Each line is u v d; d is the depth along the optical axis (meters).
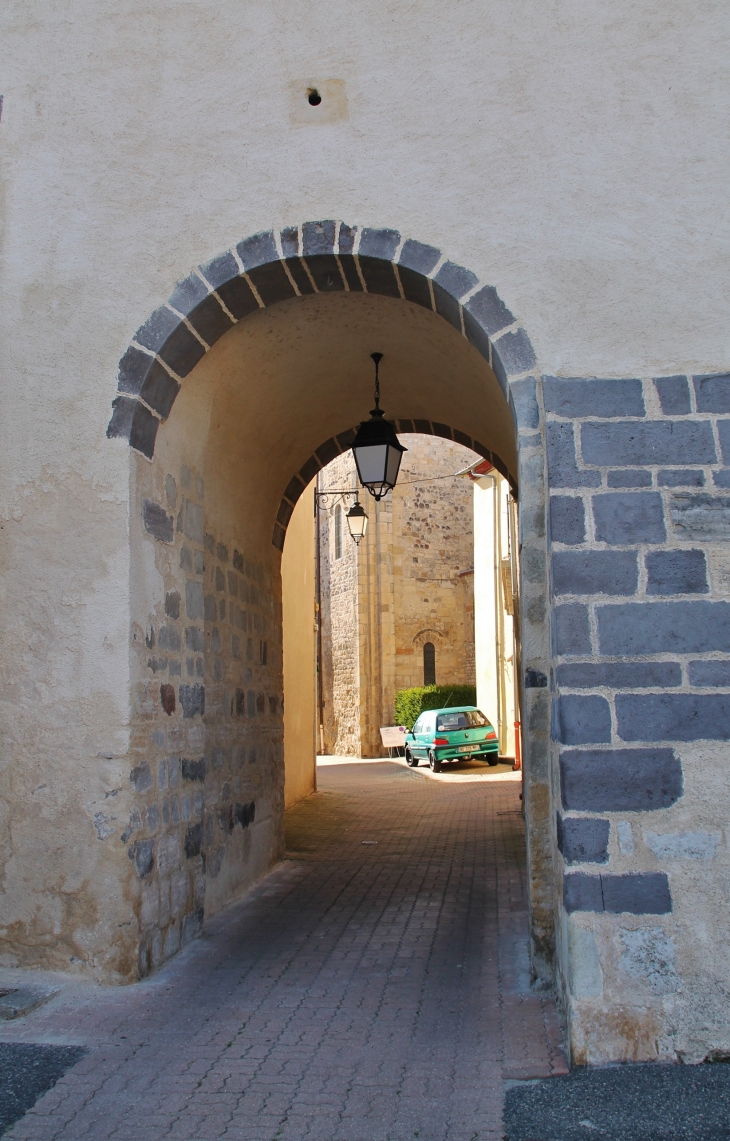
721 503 4.29
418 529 27.36
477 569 21.33
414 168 4.92
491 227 4.78
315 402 7.80
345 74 5.09
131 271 5.16
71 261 5.21
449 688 25.23
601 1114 3.37
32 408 5.13
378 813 12.25
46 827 4.84
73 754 4.86
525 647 4.64
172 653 5.53
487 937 5.69
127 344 5.11
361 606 26.52
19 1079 3.72
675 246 4.61
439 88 4.97
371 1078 3.71
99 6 5.40
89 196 5.25
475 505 21.48
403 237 4.87
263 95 5.16
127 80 5.31
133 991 4.70
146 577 5.19
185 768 5.65
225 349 5.89
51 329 5.18
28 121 5.37
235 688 7.14
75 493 5.04
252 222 5.07
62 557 5.00
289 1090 3.62
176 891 5.42
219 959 5.30
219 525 6.81
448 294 4.79
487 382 6.36
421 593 27.20
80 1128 3.34
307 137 5.07
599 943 3.89
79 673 4.91
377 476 7.16
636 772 4.03
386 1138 3.24
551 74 4.87
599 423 4.43
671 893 3.93
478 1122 3.34
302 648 14.53
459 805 12.93
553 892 4.62
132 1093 3.61
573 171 4.75
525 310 4.66
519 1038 4.06
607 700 4.10
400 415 8.71
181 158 5.19
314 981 4.90
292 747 13.61
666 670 4.11
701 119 4.71
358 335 6.70
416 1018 4.34
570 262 4.66
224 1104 3.51
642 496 4.31
